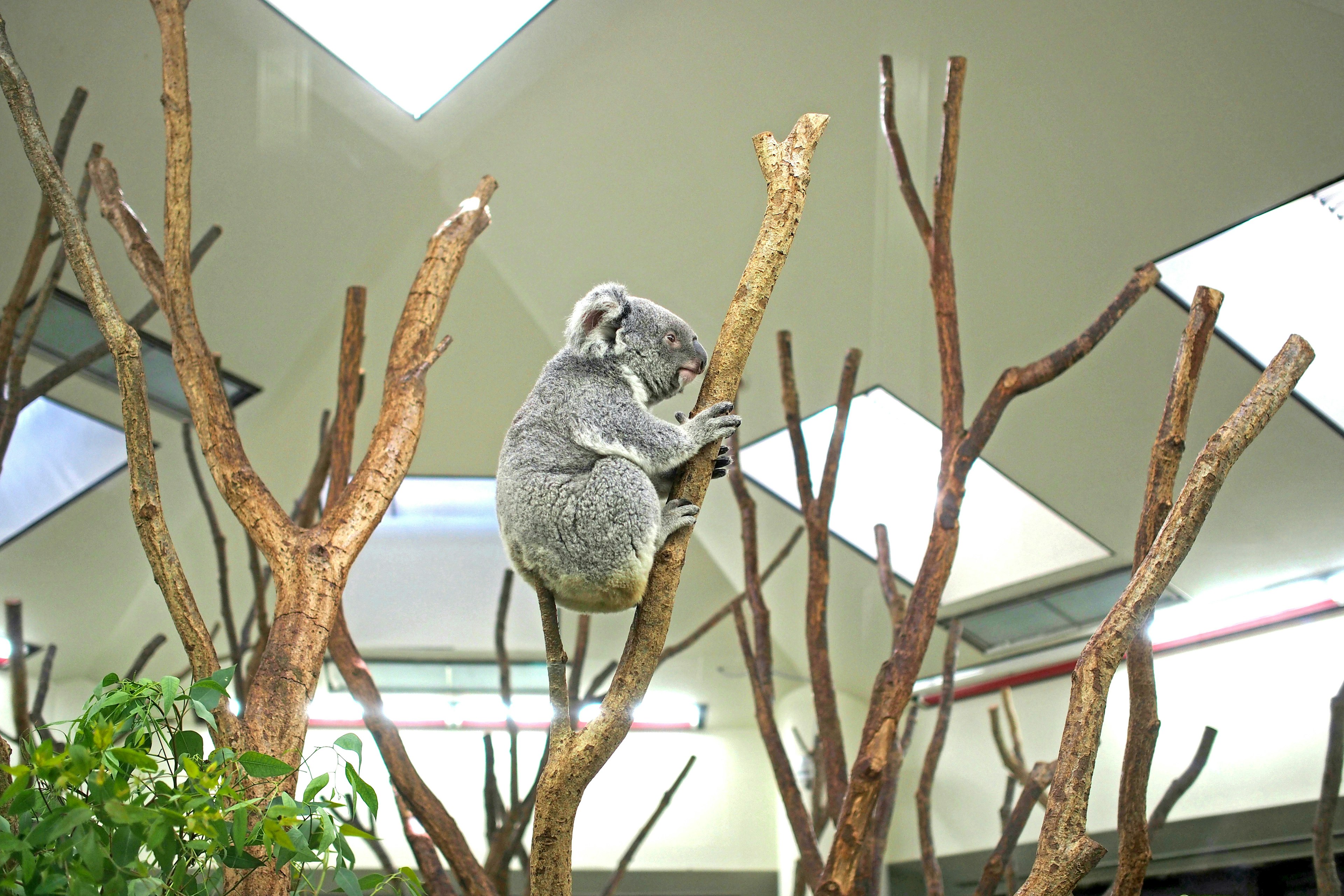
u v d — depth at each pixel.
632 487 2.83
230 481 2.78
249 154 6.23
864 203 6.13
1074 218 5.80
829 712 3.69
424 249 7.16
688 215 6.54
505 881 4.17
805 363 7.20
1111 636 2.34
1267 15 4.70
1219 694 8.03
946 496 3.17
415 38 5.83
